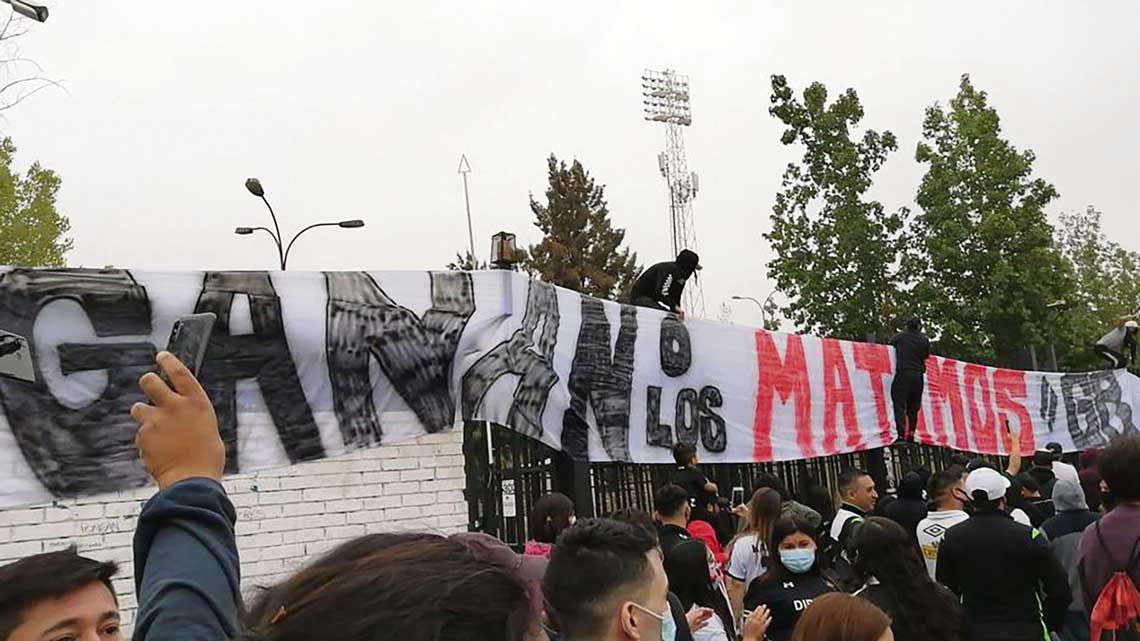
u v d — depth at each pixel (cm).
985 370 1315
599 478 780
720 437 837
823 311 2667
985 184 2736
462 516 657
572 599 253
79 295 480
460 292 619
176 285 512
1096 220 4431
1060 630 489
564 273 5050
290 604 102
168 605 126
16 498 445
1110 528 431
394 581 99
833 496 1034
